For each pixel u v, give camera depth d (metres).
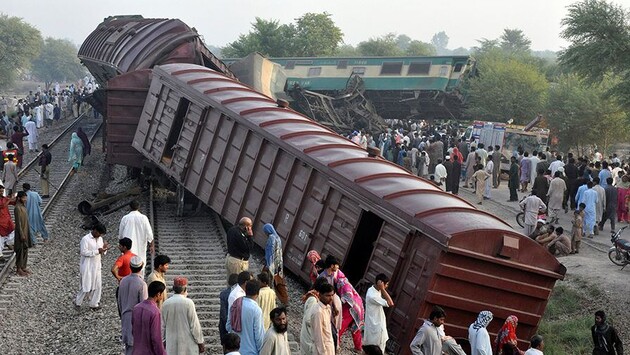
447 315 13.27
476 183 29.02
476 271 13.23
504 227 13.89
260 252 19.61
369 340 12.35
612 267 20.62
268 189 17.41
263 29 84.31
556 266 13.98
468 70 52.25
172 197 24.39
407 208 13.83
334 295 12.06
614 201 24.38
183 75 22.25
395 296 13.52
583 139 51.19
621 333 16.55
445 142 37.44
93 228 15.15
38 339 13.57
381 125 49.44
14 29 122.19
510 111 51.78
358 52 110.19
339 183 15.36
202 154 20.11
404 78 50.88
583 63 32.16
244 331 10.23
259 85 34.66
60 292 16.31
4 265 17.61
